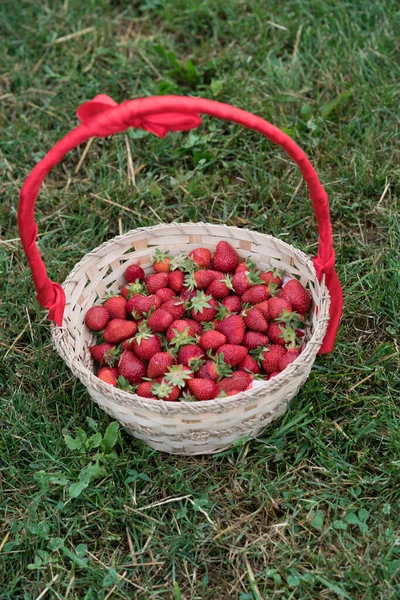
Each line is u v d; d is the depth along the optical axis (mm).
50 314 1152
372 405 1220
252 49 1668
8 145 1560
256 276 1236
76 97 1624
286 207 1443
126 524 1148
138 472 1181
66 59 1689
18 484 1188
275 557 1113
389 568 1088
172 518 1146
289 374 1093
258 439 1188
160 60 1673
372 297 1313
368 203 1423
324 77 1594
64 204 1480
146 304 1232
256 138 1530
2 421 1241
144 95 1612
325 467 1175
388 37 1625
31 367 1285
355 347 1279
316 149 1499
